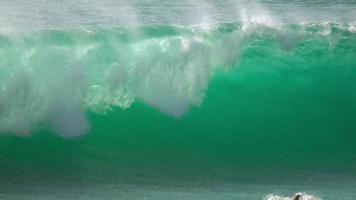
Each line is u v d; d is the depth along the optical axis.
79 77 54.56
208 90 57.84
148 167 50.84
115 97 55.47
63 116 53.72
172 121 56.00
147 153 53.16
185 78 57.25
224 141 55.59
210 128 56.41
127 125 55.00
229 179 49.22
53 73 54.00
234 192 46.38
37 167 49.75
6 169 49.06
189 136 55.56
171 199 44.41
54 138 52.97
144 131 55.09
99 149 52.91
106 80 55.34
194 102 57.19
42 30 56.31
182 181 48.41
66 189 45.94
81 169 49.81
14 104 52.72
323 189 47.31
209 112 57.19
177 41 57.75
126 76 55.81
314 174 50.75
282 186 47.94
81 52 55.31
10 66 53.41
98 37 56.50
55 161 50.81
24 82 53.16
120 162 51.44
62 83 54.00
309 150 55.59
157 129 55.47
